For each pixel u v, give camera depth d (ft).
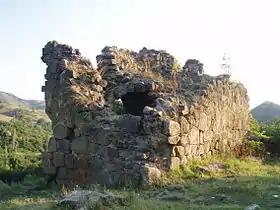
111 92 40.42
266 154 48.08
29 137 63.98
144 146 32.37
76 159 35.35
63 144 36.50
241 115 49.49
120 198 22.68
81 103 35.70
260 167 39.40
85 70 38.96
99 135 33.96
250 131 51.65
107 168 32.89
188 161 35.01
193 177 32.09
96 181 33.63
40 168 38.96
